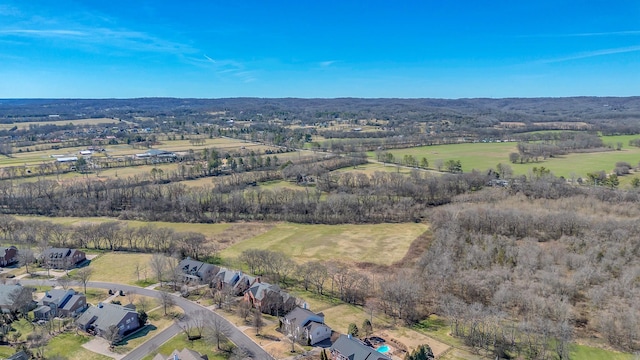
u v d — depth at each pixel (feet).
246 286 433.07
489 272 425.69
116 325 341.00
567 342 317.42
